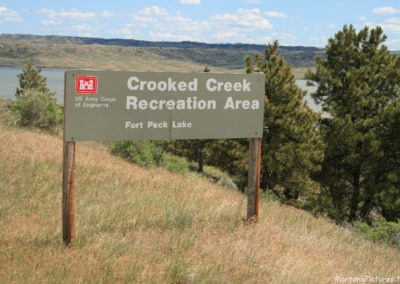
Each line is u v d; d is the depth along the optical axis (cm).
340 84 2462
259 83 775
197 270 533
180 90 714
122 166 1319
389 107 2288
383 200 2250
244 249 624
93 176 1063
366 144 2336
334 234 1014
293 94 2406
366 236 1112
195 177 1689
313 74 2534
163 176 1296
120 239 615
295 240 770
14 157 1053
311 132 2362
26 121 1884
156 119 699
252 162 784
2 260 497
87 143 1777
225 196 1178
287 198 2572
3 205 729
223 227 729
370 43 2516
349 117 2383
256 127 778
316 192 2402
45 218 706
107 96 654
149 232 662
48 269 489
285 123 2292
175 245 612
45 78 5209
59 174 1024
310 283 568
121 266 519
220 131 754
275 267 585
